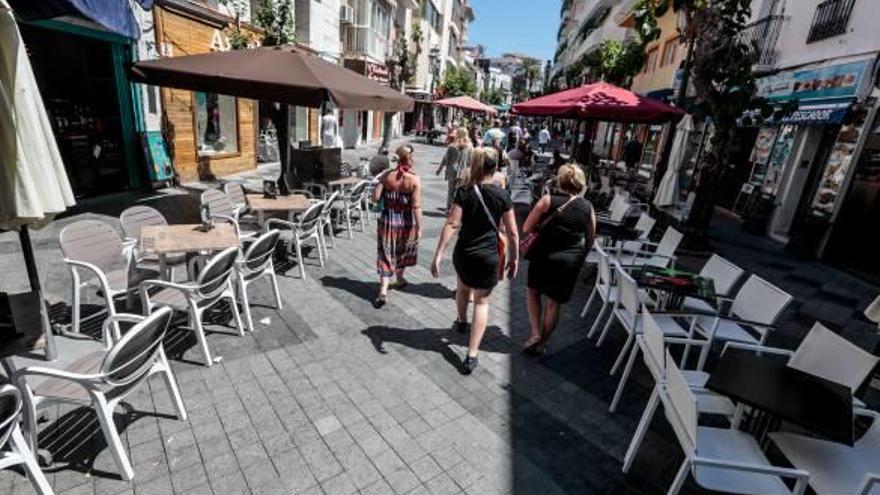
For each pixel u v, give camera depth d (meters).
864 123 8.36
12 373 2.25
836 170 8.86
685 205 9.88
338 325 4.48
